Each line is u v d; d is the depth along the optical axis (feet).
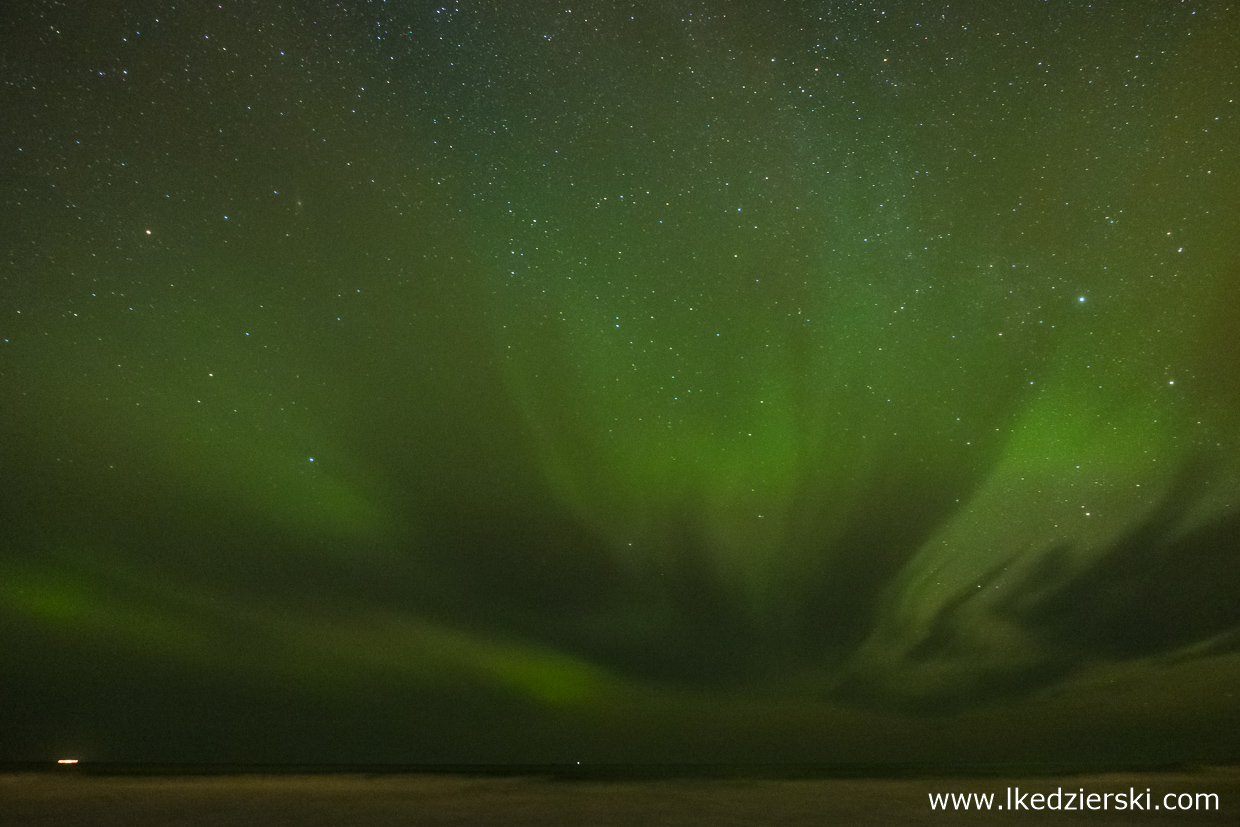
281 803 28.89
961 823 25.53
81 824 24.97
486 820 25.59
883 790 31.68
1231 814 27.17
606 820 25.64
